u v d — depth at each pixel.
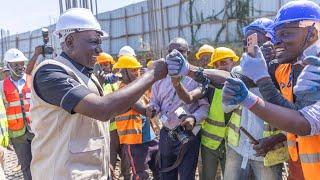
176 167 4.79
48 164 2.55
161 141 4.83
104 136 2.67
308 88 2.10
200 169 5.03
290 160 2.88
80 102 2.34
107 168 2.72
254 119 3.74
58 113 2.50
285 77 2.64
